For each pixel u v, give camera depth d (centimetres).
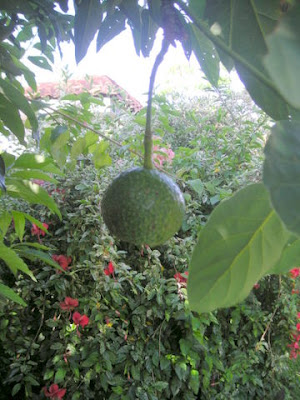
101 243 279
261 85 91
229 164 345
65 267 286
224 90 400
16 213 204
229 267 78
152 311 287
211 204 334
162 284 283
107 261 290
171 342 307
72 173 310
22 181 185
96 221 285
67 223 296
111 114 376
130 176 99
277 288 329
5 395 301
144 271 289
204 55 140
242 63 73
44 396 276
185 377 288
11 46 181
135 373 276
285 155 57
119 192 98
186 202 319
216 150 368
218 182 334
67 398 277
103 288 283
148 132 99
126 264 312
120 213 97
